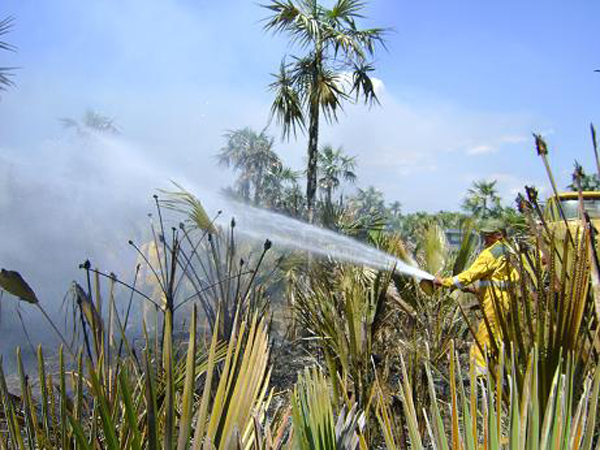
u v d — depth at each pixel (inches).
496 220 151.6
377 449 117.0
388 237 244.2
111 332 94.0
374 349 154.6
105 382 87.3
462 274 154.2
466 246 210.7
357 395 123.4
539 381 77.9
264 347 65.8
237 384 62.1
